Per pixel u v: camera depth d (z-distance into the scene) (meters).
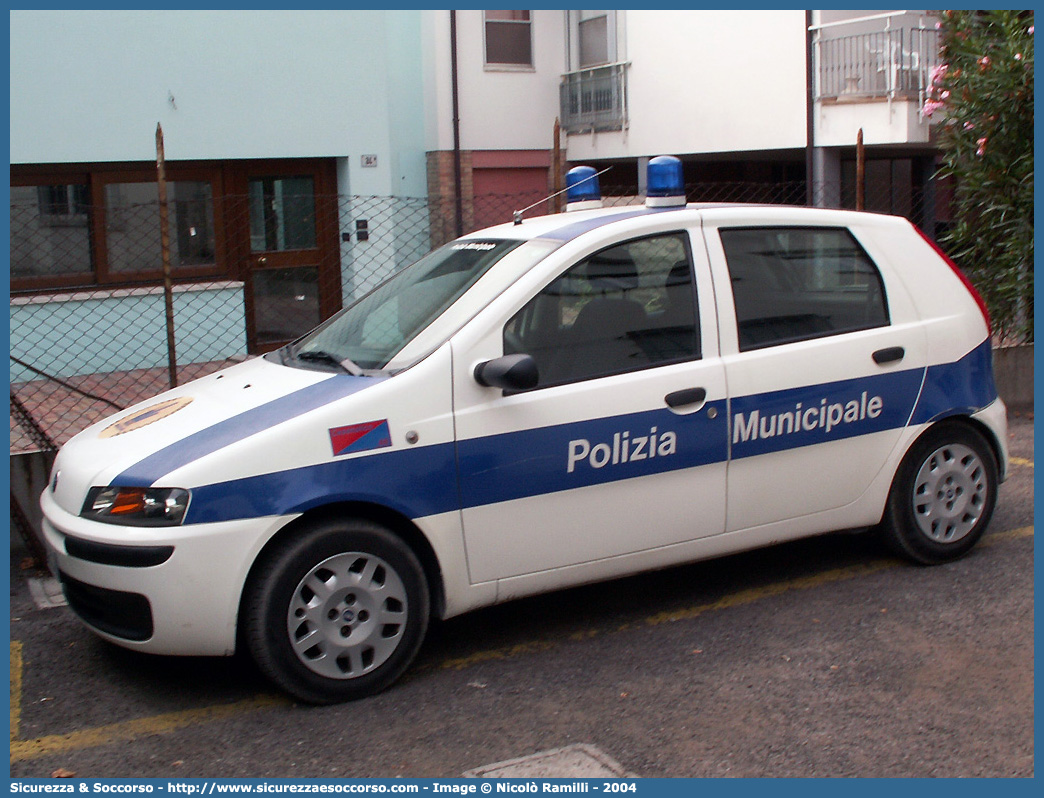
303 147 12.49
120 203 11.65
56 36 10.98
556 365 4.28
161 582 3.73
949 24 9.75
